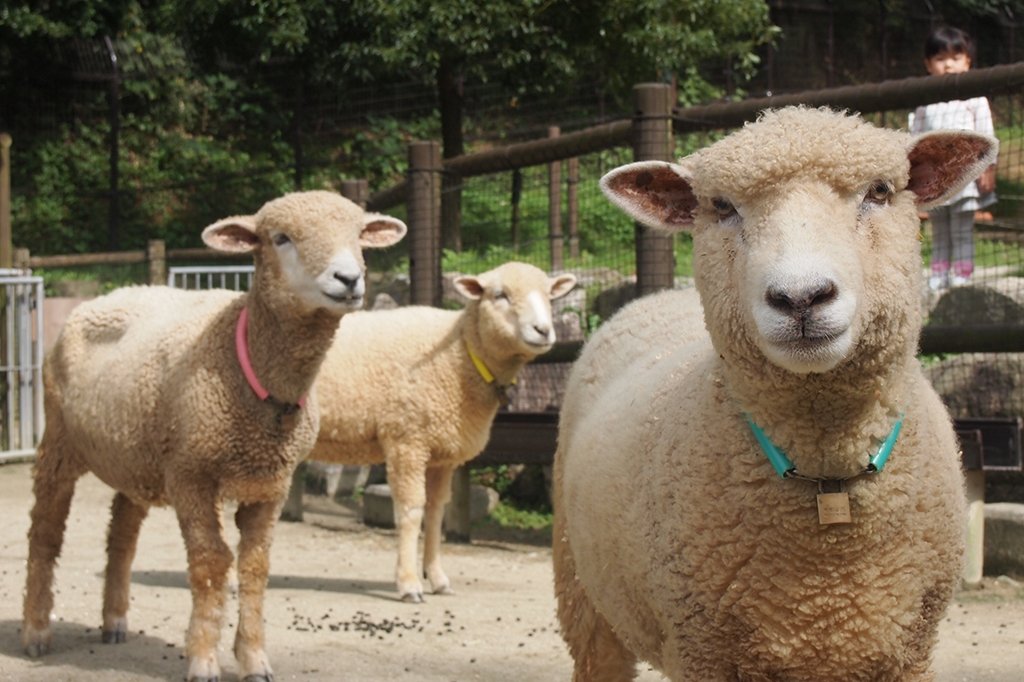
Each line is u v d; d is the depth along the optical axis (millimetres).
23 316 13477
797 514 3000
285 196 5602
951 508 3160
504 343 8008
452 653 6105
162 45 24625
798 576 3023
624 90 17484
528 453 9320
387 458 8055
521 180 14133
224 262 16188
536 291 8094
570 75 16984
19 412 13492
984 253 11273
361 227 5629
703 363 3393
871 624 3041
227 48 19547
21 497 11375
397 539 9742
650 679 5570
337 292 5359
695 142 15102
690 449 3193
